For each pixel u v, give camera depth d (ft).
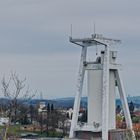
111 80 406.41
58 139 411.54
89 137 397.19
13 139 127.44
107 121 384.27
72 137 404.57
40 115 615.16
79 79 413.80
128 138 398.01
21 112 124.67
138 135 458.91
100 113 395.14
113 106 406.21
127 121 419.33
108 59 394.11
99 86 395.34
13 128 129.18
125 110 419.33
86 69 406.41
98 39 393.91
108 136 389.19
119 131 395.96
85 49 408.26
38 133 582.76
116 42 406.21
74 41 406.62
